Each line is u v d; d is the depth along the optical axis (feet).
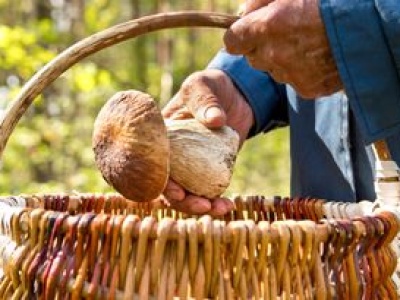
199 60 24.50
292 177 3.21
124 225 1.89
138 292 1.89
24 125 13.64
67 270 1.93
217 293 1.90
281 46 2.38
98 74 13.12
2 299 2.05
